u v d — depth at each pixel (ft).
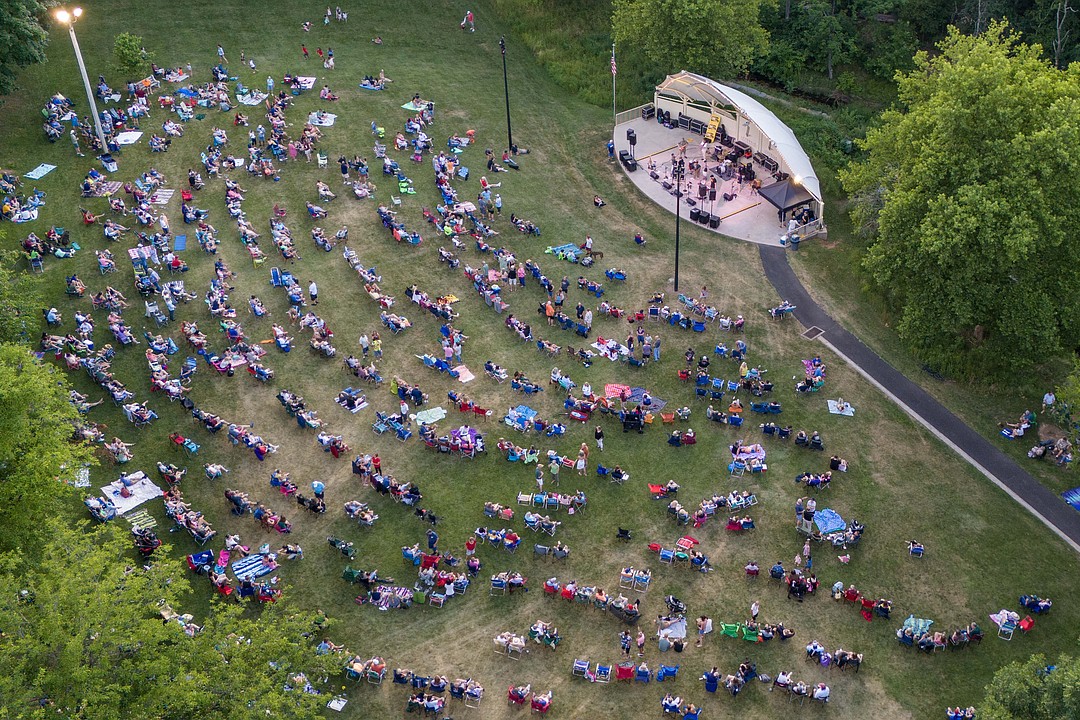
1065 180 176.55
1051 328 180.04
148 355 185.16
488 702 139.54
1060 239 173.47
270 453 173.37
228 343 193.47
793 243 229.25
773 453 176.65
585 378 190.49
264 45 291.17
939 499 169.78
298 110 265.54
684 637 147.54
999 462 176.65
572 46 303.27
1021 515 167.63
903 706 140.36
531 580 155.22
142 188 229.45
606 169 257.34
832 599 153.58
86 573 122.11
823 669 144.46
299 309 202.18
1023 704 127.75
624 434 179.22
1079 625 150.92
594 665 144.15
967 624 150.71
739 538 161.99
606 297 211.82
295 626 133.28
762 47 280.92
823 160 266.16
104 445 171.63
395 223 223.30
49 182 231.50
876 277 195.11
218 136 246.06
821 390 190.70
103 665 114.52
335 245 220.43
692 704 138.41
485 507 163.12
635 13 272.51
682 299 209.26
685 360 195.52
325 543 159.63
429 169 247.29
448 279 213.46
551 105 283.18
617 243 229.86
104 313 197.57
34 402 143.64
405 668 143.33
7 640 112.78
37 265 206.18
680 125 272.31
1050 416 184.85
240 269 211.20
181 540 158.20
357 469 168.66
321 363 191.11
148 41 287.28
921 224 182.80
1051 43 287.48
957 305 181.98
